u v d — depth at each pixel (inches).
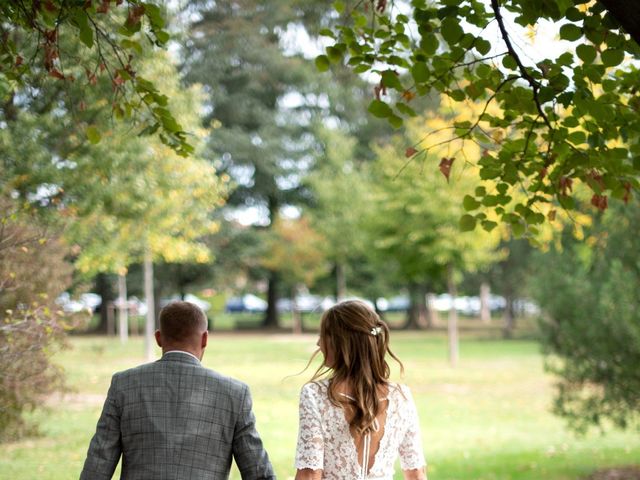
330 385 139.2
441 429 585.0
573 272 428.5
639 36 128.6
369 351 140.8
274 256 1820.9
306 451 135.3
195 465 136.3
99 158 505.0
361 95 1921.8
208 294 2224.4
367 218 1181.7
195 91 681.0
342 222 1635.1
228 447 140.5
